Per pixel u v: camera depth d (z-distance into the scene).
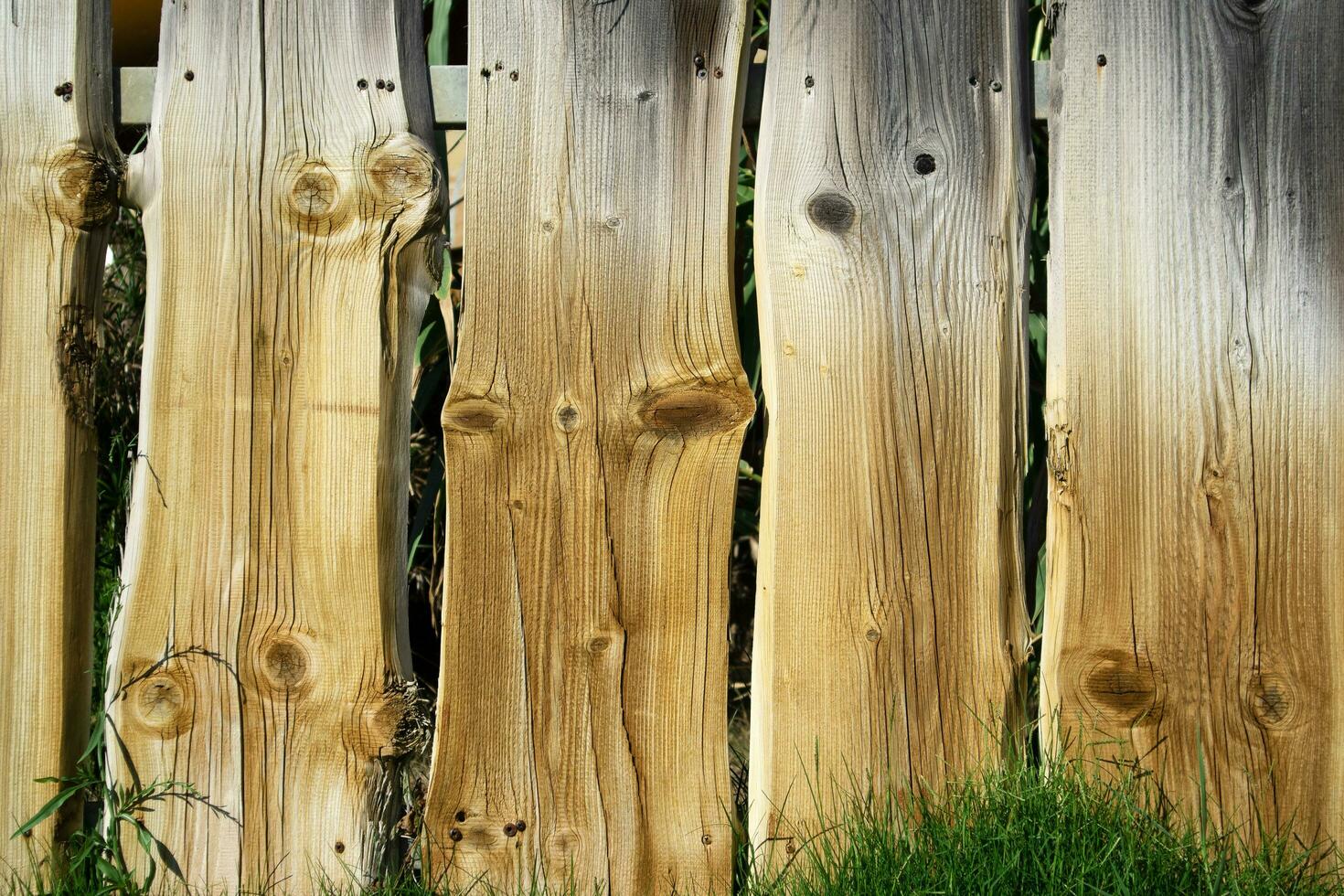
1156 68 2.23
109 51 2.26
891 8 2.24
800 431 2.24
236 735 2.25
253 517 2.25
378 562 2.25
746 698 2.55
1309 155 2.23
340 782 2.26
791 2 2.24
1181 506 2.24
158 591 2.25
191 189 2.24
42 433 2.25
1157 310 2.24
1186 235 2.23
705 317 2.24
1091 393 2.24
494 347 2.24
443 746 2.25
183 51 2.25
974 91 2.24
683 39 2.24
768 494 2.25
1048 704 2.26
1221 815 2.24
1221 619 2.24
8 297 2.25
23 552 2.25
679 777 2.25
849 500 2.24
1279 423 2.23
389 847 2.27
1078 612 2.25
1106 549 2.24
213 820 2.26
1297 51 2.23
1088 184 2.24
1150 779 2.25
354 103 2.24
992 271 2.24
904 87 2.24
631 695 2.25
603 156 2.24
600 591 2.25
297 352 2.25
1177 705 2.24
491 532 2.24
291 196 2.24
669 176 2.24
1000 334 2.24
